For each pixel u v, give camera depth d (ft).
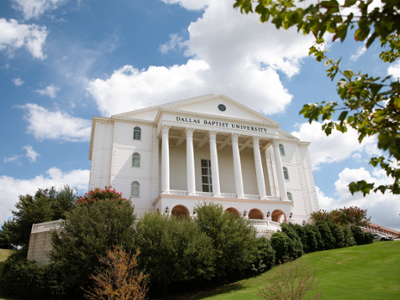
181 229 78.74
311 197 165.78
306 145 177.58
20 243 117.80
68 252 73.15
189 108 139.33
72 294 77.61
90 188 126.11
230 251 81.71
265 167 160.35
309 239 106.63
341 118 22.41
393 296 54.39
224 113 144.15
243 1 21.63
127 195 128.16
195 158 154.30
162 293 78.69
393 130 21.86
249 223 89.66
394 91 21.75
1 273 94.89
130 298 57.98
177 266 72.33
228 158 160.25
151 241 75.82
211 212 90.22
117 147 134.62
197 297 74.43
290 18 20.48
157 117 139.03
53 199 132.77
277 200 135.74
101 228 76.33
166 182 122.93
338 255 92.94
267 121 149.69
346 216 138.10
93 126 143.95
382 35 18.99
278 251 94.32
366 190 23.49
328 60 28.78
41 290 75.72
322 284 66.69
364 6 19.29
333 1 19.58
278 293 46.55
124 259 62.54
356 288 61.46
